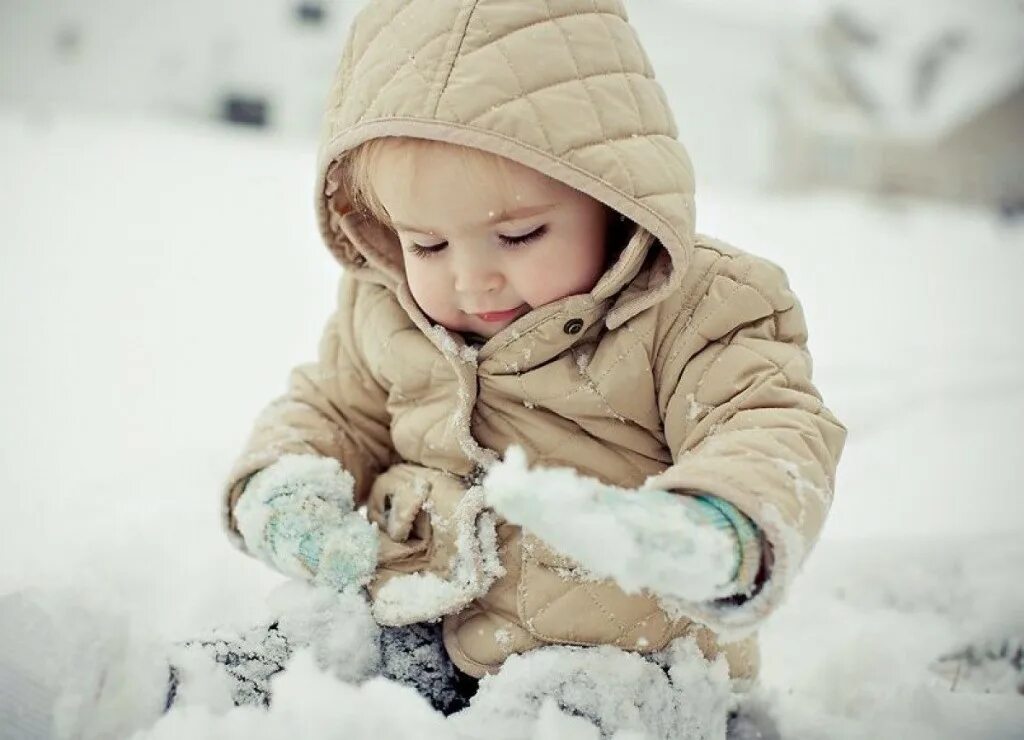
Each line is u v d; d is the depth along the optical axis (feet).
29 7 34.71
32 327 7.03
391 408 2.84
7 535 3.58
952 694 2.77
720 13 38.78
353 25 2.64
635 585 2.02
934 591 3.43
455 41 2.44
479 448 2.62
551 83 2.43
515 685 2.40
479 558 2.54
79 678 2.26
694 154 37.37
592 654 2.45
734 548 2.11
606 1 2.57
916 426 5.65
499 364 2.58
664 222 2.43
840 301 10.76
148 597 3.13
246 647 2.48
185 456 4.41
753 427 2.37
